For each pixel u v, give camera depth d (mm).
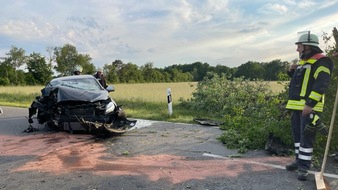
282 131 6051
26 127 9367
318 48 4602
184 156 6031
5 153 6398
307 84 4652
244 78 13219
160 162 5652
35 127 9305
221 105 12070
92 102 7867
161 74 95938
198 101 12906
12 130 8938
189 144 6980
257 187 4379
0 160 5918
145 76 95000
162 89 26297
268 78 13453
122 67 93688
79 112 7879
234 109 9883
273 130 6172
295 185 4422
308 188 4312
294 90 4867
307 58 4664
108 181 4723
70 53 86000
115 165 5504
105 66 88375
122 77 89562
